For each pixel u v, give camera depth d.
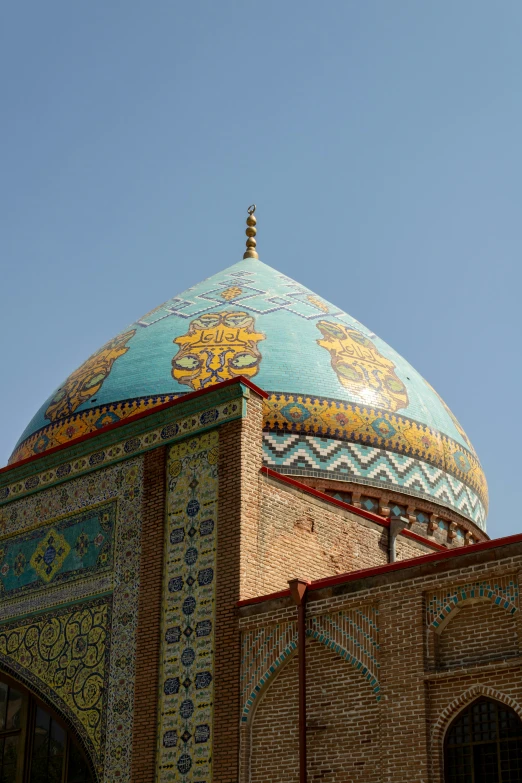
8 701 15.55
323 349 19.73
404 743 11.25
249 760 12.43
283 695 12.46
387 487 18.78
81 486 15.55
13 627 15.64
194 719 12.97
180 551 13.94
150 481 14.62
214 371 18.92
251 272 22.20
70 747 14.49
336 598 12.32
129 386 19.17
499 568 11.10
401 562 11.86
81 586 14.93
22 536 16.14
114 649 14.15
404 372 20.67
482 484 21.28
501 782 10.65
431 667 11.35
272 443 18.33
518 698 10.66
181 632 13.52
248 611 12.96
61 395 20.22
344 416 18.86
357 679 11.94
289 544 14.13
